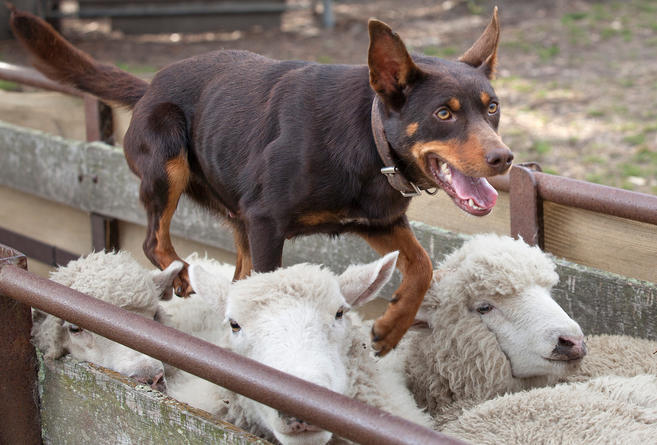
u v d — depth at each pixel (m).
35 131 5.53
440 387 3.31
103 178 5.13
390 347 3.24
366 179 3.16
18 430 2.90
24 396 2.90
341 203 3.25
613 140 8.64
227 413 2.83
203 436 2.43
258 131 3.38
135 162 3.79
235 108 3.50
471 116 2.88
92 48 13.58
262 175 3.33
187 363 2.23
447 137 2.88
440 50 12.64
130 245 5.29
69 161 5.28
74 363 2.81
